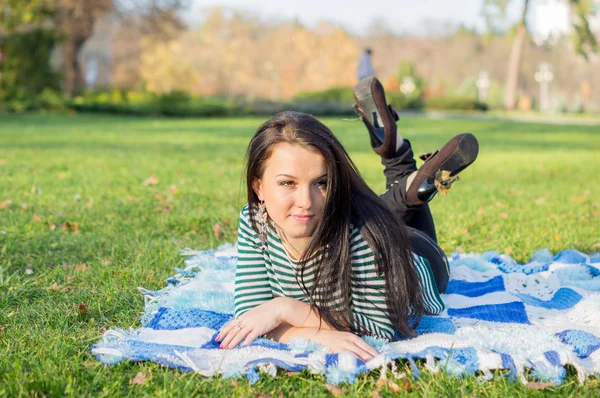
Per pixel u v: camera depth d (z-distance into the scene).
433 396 2.09
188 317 2.71
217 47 63.22
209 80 61.59
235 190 6.35
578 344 2.46
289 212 2.25
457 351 2.33
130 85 50.38
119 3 33.91
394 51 71.75
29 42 23.91
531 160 10.34
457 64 67.06
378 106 3.22
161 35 36.50
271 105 26.20
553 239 4.50
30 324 2.74
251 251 2.52
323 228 2.29
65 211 5.13
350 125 19.92
